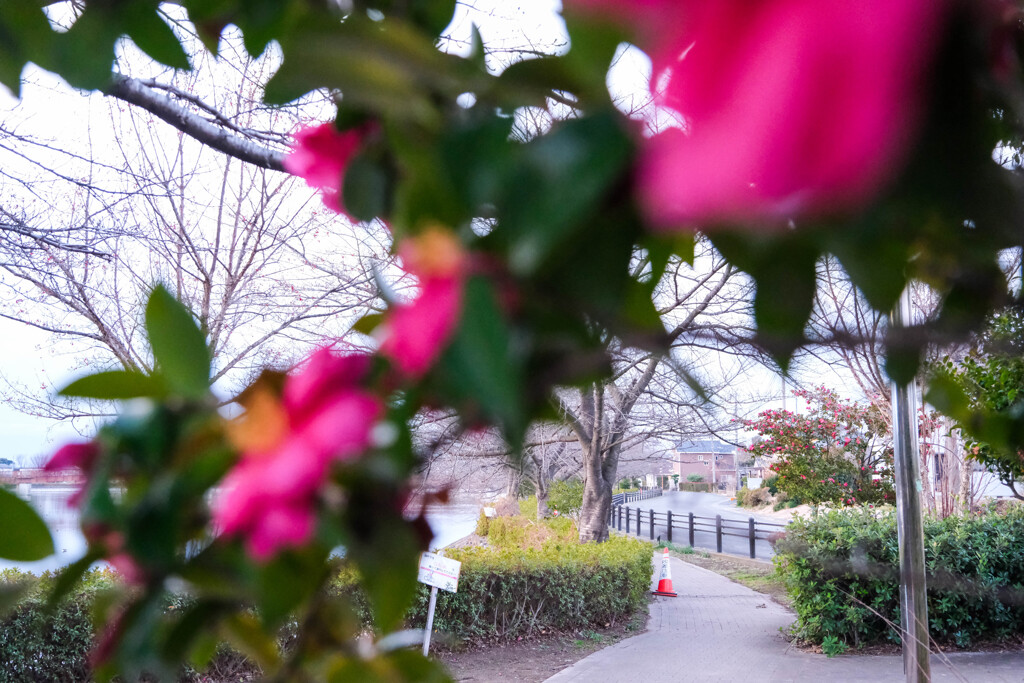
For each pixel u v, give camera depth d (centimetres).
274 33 58
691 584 1312
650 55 29
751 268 34
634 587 1047
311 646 44
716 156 27
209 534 36
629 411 1001
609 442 1190
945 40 28
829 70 27
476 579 831
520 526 1296
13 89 69
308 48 35
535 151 30
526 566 890
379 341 35
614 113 30
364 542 37
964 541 726
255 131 270
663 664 736
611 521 2586
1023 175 31
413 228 33
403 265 34
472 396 31
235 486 33
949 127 29
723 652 770
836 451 1162
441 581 571
